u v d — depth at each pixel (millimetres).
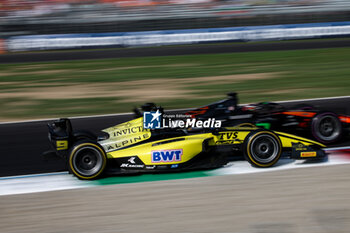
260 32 75250
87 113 30438
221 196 13812
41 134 24438
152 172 17062
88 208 13219
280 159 18156
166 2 84750
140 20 84188
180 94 36812
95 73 48750
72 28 82562
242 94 35844
